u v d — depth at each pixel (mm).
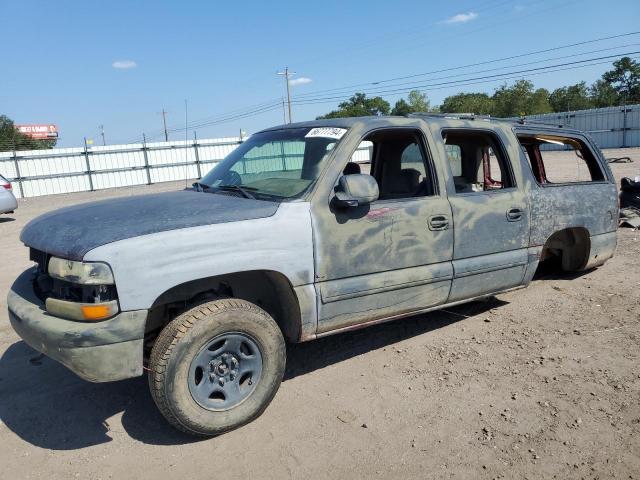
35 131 78312
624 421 3326
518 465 2953
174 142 33625
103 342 2934
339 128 4039
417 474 2912
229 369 3312
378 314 4027
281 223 3469
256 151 4422
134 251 2988
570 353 4309
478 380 3926
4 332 5273
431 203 4207
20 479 2988
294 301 3613
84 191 30984
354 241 3791
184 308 3350
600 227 5887
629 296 5570
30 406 3807
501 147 4898
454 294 4465
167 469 3031
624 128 37250
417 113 4508
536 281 6266
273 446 3211
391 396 3746
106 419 3600
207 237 3203
